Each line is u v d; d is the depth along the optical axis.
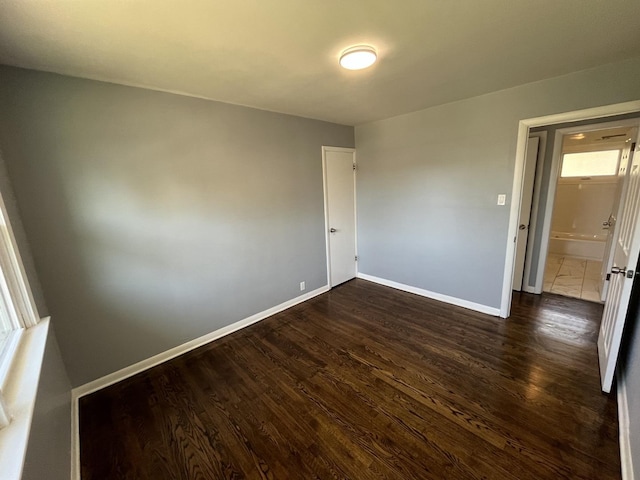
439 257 3.34
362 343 2.60
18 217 1.67
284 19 1.31
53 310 1.88
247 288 3.00
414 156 3.31
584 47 1.71
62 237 1.88
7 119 1.64
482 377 2.06
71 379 2.00
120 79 1.95
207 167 2.54
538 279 3.44
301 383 2.11
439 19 1.35
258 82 2.12
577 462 1.42
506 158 2.62
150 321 2.35
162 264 2.36
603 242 4.84
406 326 2.86
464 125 2.83
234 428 1.74
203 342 2.70
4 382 1.10
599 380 1.97
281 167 3.13
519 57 1.83
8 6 1.11
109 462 1.55
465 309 3.16
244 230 2.89
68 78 1.82
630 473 1.29
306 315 3.22
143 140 2.16
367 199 3.97
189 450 1.60
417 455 1.51
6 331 1.47
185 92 2.30
